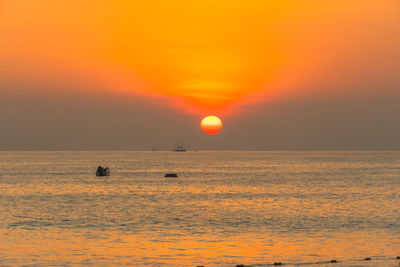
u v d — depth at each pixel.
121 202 173.75
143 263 80.06
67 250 89.50
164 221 125.69
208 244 95.12
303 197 189.62
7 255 85.38
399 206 159.50
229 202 172.25
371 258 82.94
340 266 77.56
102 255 85.50
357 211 145.62
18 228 115.31
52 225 120.00
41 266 78.19
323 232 108.38
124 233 107.88
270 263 79.81
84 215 138.38
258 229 112.56
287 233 107.25
